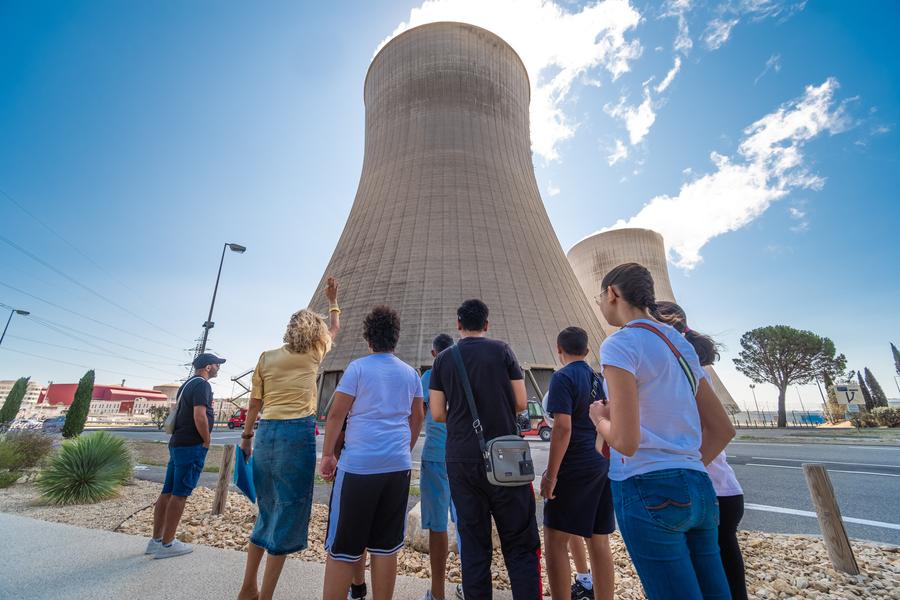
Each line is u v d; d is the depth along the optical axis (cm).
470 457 219
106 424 3928
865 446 1244
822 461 925
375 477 224
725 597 141
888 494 601
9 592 252
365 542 221
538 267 2838
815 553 361
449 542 362
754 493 621
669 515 141
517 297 2650
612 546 391
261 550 243
